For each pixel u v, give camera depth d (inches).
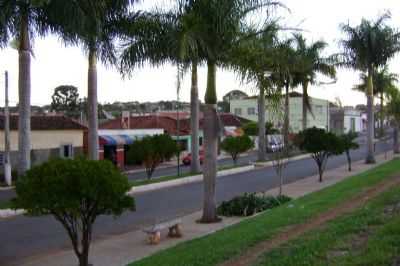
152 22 629.6
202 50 616.7
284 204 677.3
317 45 1611.7
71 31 772.0
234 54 617.0
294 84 1691.7
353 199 559.5
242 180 1157.7
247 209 681.6
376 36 1437.0
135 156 1108.5
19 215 714.8
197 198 875.4
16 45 876.0
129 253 475.2
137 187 968.9
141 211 739.4
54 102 3171.8
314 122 3287.4
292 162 1647.4
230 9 596.1
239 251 356.5
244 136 1624.0
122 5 836.0
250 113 3376.0
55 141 1466.5
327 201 589.0
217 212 690.8
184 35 575.8
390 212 408.8
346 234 344.8
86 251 393.7
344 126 4087.1
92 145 908.0
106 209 386.6
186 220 656.4
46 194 362.3
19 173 891.4
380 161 1583.4
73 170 370.9
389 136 3245.6
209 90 642.2
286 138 999.6
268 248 348.8
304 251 309.1
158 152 1101.1
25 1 781.9
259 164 1562.5
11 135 1337.4
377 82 2166.6
